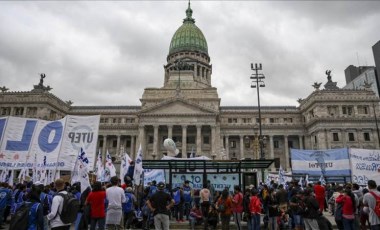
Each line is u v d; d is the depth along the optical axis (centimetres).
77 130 2631
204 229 2483
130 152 10919
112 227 1689
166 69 13938
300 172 3872
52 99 10350
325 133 9431
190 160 3180
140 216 2570
